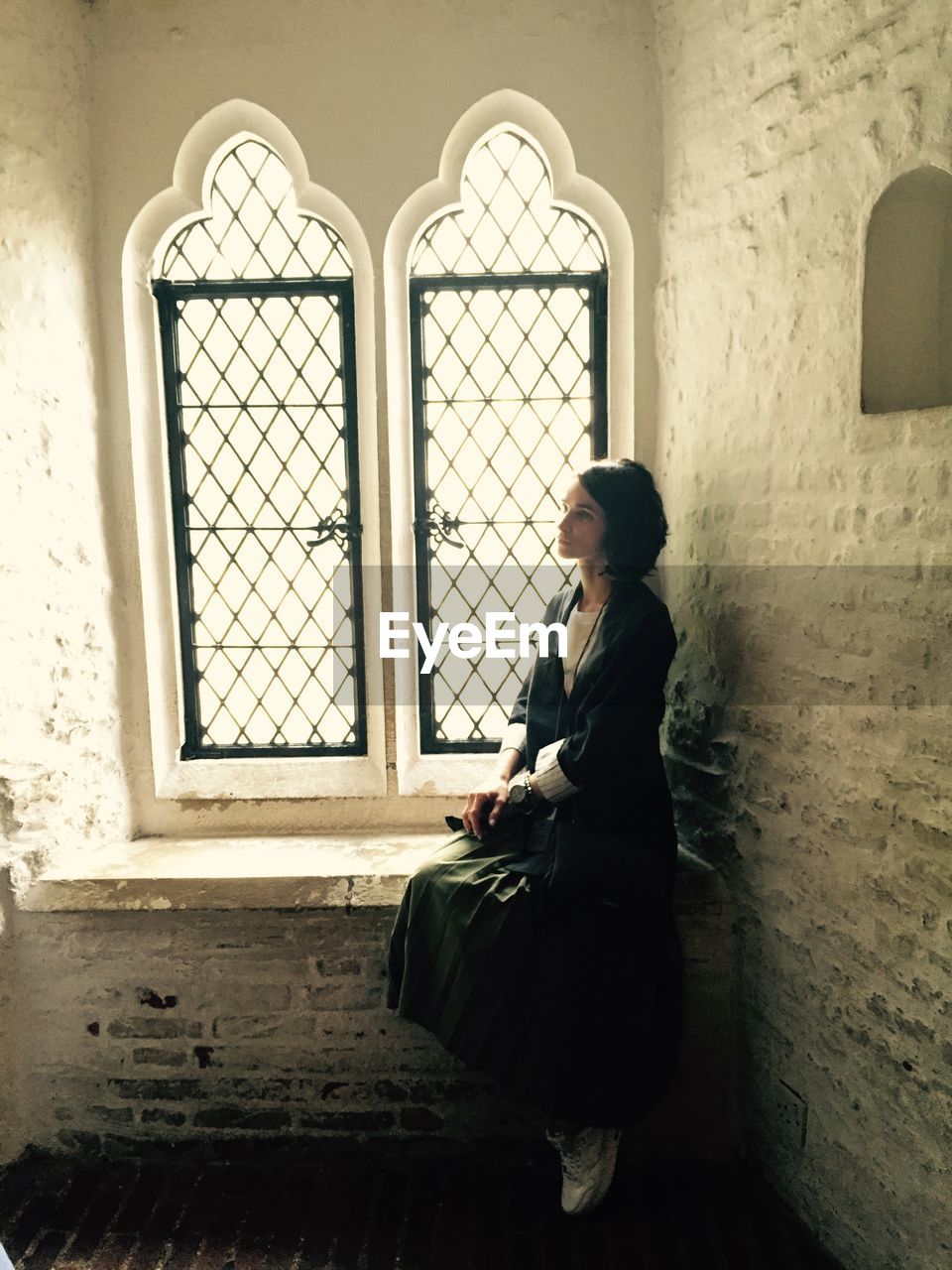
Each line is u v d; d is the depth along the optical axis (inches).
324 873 97.4
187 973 97.9
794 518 82.3
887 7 69.2
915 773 69.7
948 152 64.3
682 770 103.4
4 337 94.3
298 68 102.8
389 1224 88.5
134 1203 92.7
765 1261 82.6
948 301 73.5
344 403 112.5
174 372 112.8
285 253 110.8
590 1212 89.0
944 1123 68.6
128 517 109.3
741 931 93.6
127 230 105.9
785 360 82.7
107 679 108.2
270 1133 99.2
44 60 98.3
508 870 84.6
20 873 97.4
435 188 105.7
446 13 102.2
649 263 104.5
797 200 80.4
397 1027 97.4
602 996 80.6
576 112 102.8
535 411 112.8
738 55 87.3
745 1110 95.5
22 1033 99.2
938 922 68.2
